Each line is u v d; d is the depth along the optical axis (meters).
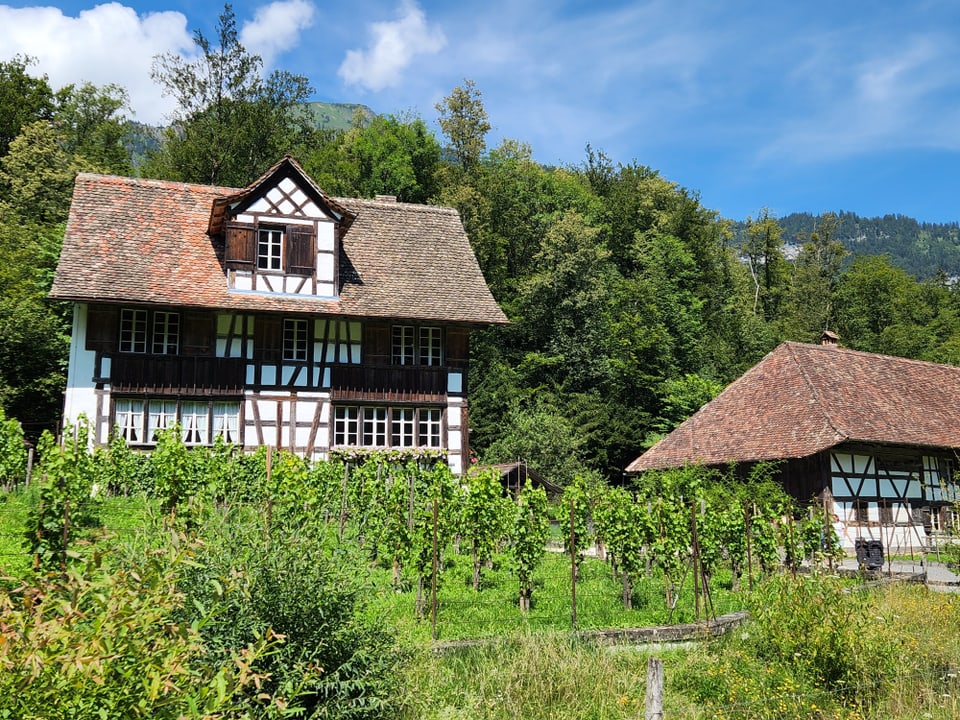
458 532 15.65
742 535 16.94
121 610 4.28
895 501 27.94
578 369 50.31
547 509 14.06
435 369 28.05
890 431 27.97
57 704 3.93
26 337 31.08
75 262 24.69
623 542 14.18
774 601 10.73
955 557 17.19
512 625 12.17
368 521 16.45
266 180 26.25
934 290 82.62
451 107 57.25
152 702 4.15
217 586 5.55
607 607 13.96
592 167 74.12
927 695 9.15
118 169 49.00
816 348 32.28
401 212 31.89
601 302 52.59
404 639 9.00
